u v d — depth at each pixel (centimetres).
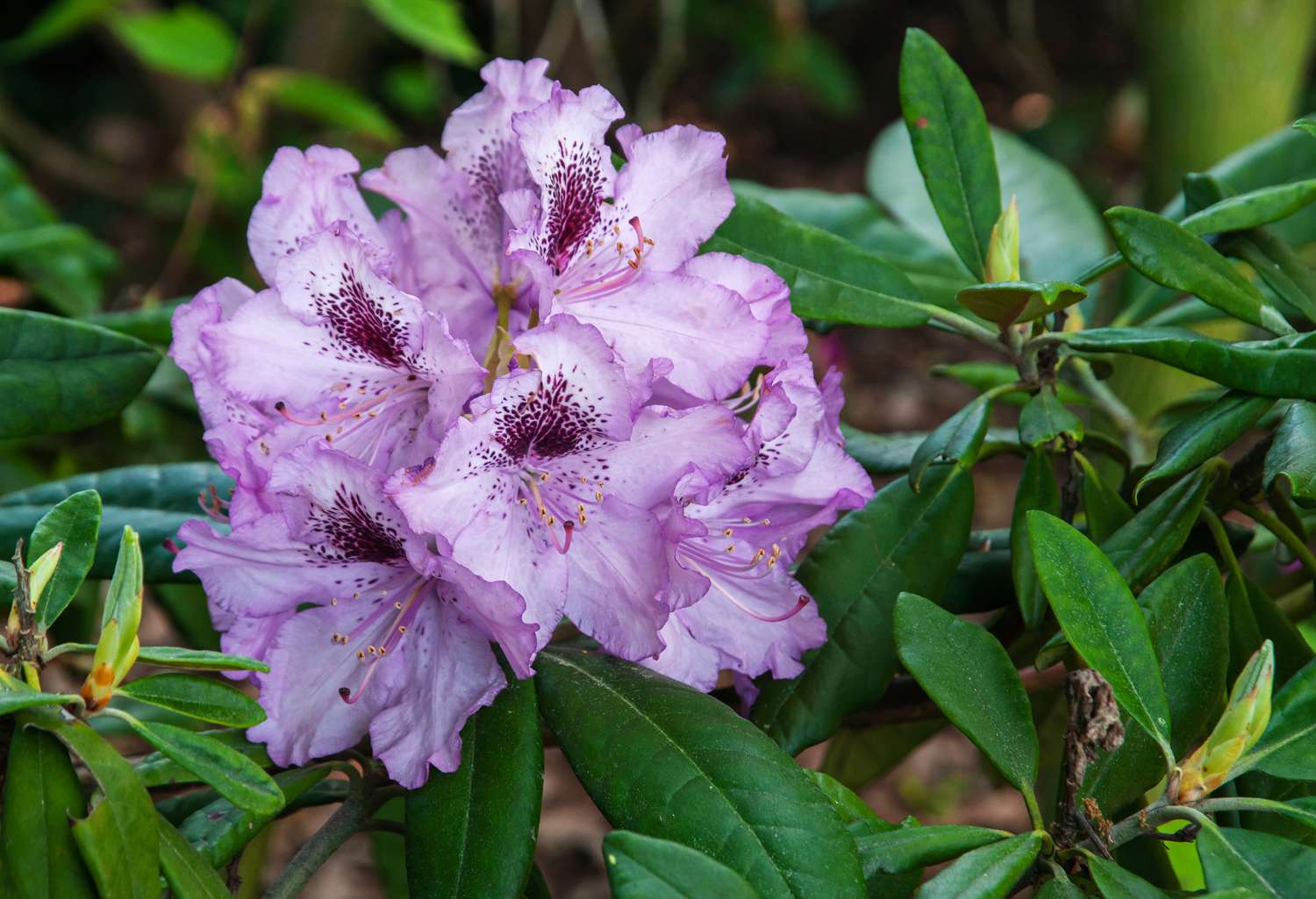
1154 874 72
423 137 277
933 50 72
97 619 91
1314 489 64
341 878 155
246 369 65
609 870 58
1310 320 69
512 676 66
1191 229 68
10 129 215
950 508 71
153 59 150
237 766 61
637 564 64
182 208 205
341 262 64
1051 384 70
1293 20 90
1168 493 68
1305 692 63
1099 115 273
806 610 68
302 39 204
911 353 257
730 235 72
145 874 60
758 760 63
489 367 66
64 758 61
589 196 66
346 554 65
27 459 99
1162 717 62
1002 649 64
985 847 61
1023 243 89
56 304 97
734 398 69
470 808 64
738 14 288
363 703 65
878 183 91
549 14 244
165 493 75
